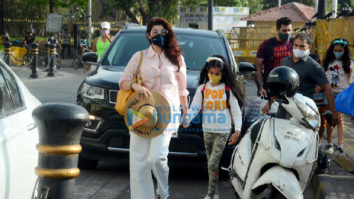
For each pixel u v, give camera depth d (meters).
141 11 39.41
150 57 4.93
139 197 4.94
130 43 7.61
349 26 11.04
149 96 4.80
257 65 7.38
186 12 32.69
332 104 5.94
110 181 6.34
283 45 7.27
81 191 5.87
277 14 39.78
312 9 41.50
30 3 42.78
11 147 3.22
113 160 6.30
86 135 6.33
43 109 2.56
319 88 6.77
